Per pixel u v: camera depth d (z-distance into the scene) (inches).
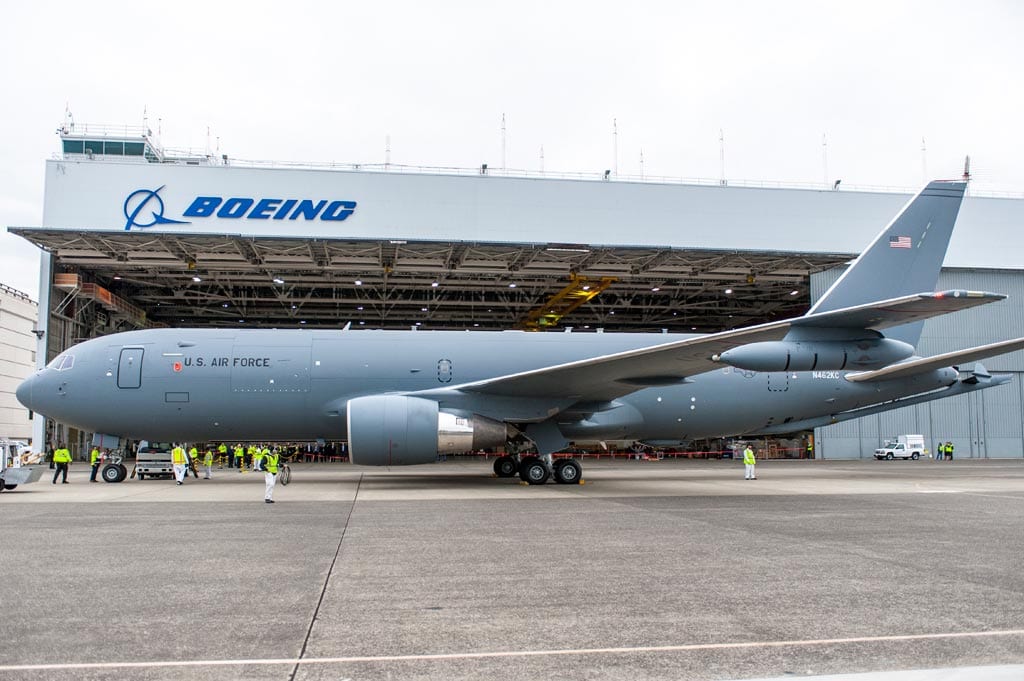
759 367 750.5
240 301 2025.1
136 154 1788.9
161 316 2235.5
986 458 1829.5
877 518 573.6
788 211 1563.7
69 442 1795.0
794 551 417.4
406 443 814.5
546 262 1632.6
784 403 1003.3
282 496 764.0
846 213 1581.0
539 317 2262.6
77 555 406.3
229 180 1408.7
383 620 270.4
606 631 255.3
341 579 342.6
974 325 1744.6
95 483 999.6
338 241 1425.9
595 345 957.8
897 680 205.3
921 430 1865.2
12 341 3021.7
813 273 1726.1
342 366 900.6
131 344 904.9
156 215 1384.1
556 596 308.0
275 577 347.3
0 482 828.0
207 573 357.1
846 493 806.5
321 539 464.1
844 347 753.0
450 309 2199.8
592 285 1834.4
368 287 1886.1
